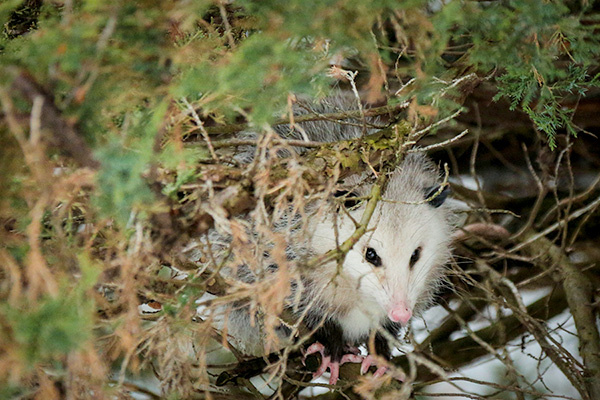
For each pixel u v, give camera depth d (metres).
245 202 3.01
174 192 2.88
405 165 5.05
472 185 6.98
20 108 2.54
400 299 4.48
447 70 3.97
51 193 2.62
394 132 3.72
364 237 4.58
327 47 2.97
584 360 4.95
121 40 2.57
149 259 2.91
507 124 6.34
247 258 3.00
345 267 4.67
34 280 2.54
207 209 2.91
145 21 2.55
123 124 2.84
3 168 2.74
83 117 2.58
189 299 3.13
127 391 3.49
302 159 3.31
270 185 3.14
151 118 2.75
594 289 5.46
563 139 6.23
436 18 2.86
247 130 3.79
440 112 3.81
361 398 4.67
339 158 3.54
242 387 5.11
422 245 4.82
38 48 2.40
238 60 2.57
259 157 3.08
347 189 4.11
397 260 4.60
